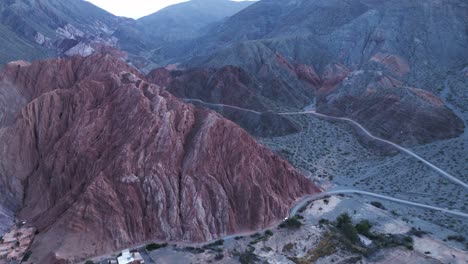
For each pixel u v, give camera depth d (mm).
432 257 64875
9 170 79250
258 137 126188
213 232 70438
